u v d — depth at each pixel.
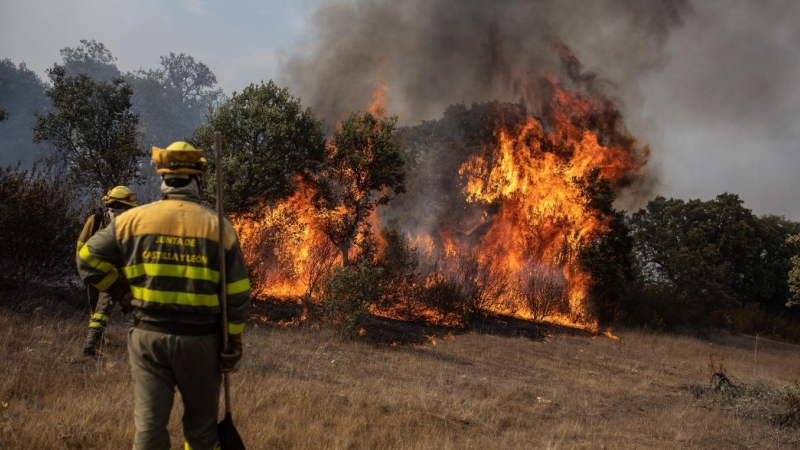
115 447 4.10
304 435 4.88
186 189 3.19
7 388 4.84
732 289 31.64
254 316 10.60
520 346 12.70
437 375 8.70
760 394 9.31
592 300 20.00
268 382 6.24
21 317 7.29
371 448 5.05
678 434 7.03
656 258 32.31
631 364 12.70
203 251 3.02
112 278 3.02
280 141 11.90
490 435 6.08
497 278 17.27
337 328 10.41
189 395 3.05
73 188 9.93
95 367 5.91
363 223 13.88
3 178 8.78
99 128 11.59
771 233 34.00
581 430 6.72
